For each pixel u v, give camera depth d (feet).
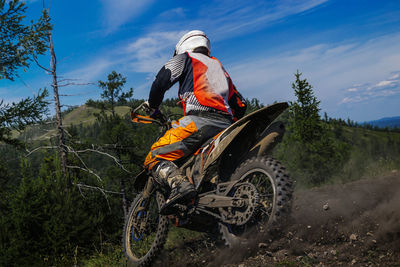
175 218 9.18
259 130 8.80
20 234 24.70
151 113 10.19
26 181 28.48
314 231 8.73
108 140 59.72
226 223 8.49
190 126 9.00
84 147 53.93
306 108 66.69
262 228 7.89
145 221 11.44
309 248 8.10
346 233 8.26
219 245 10.42
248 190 8.05
